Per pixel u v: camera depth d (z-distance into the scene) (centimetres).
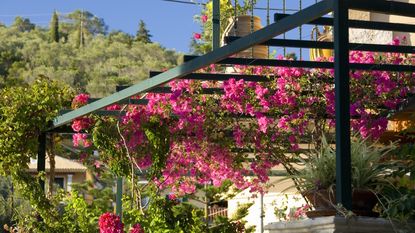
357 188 489
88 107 997
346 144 466
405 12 508
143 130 1085
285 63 778
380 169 500
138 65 10994
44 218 1110
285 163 994
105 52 11138
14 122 1096
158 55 11519
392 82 911
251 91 965
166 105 1045
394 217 453
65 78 10025
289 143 982
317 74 948
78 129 1094
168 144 1061
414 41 1006
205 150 1066
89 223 1102
